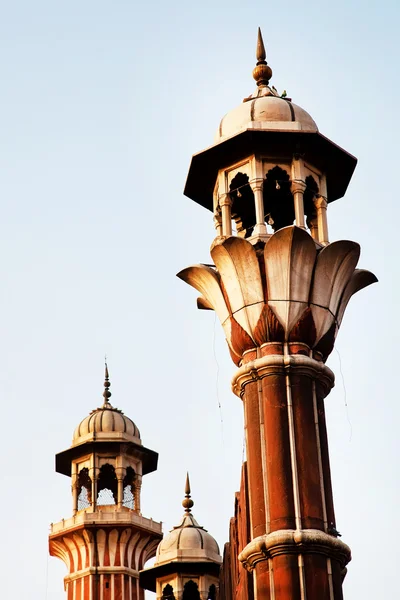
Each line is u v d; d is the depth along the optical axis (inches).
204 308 1242.6
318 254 1155.9
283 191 1279.5
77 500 2014.0
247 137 1199.6
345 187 1283.2
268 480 1077.1
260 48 1306.6
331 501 1082.7
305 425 1097.4
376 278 1205.1
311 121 1233.4
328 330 1151.6
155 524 2016.5
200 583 1614.2
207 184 1272.1
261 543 1044.5
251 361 1130.7
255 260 1151.0
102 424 2039.9
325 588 1027.9
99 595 1936.5
